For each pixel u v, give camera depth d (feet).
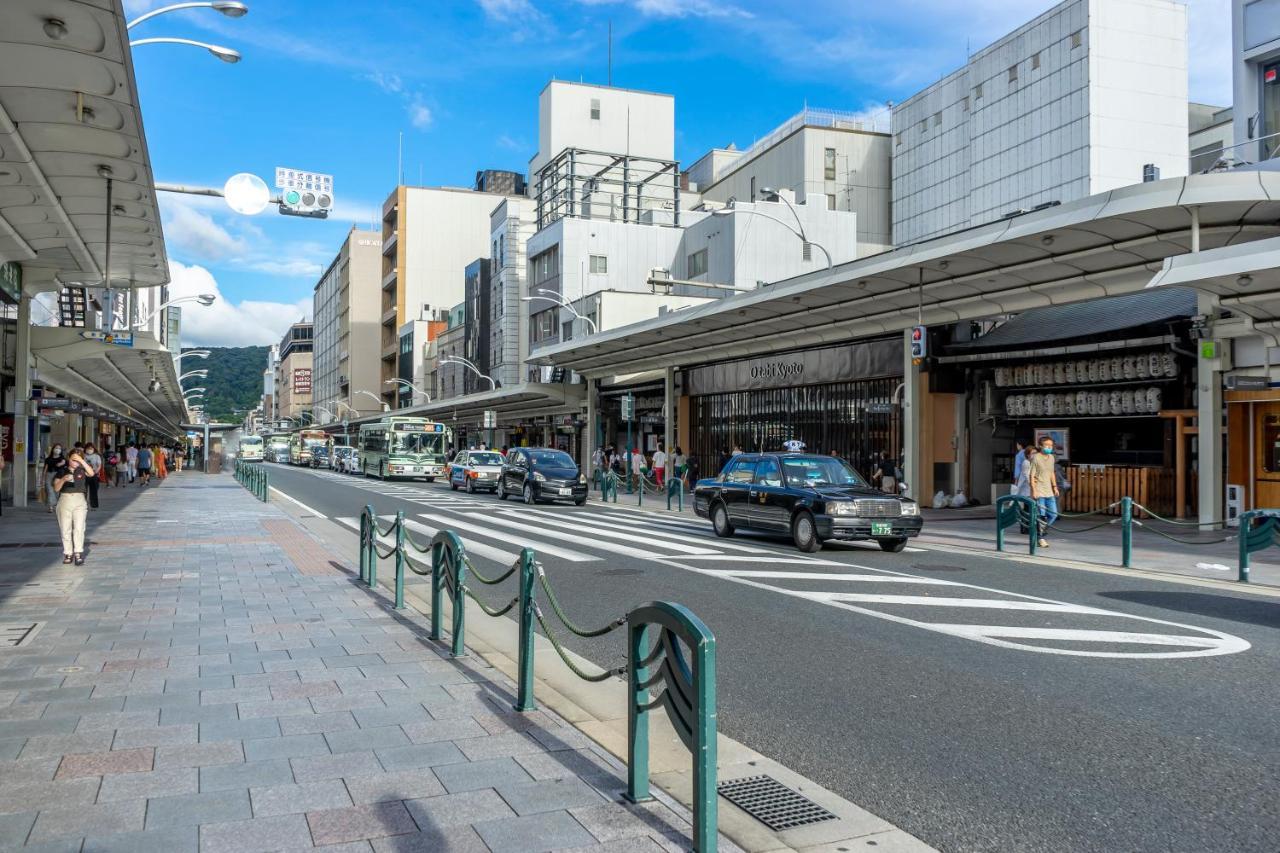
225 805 12.84
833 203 212.84
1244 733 17.02
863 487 49.34
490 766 14.57
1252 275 42.68
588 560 43.29
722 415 109.29
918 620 28.19
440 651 23.16
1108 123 157.89
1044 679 21.06
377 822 12.30
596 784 13.84
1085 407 69.46
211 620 27.12
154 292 173.37
